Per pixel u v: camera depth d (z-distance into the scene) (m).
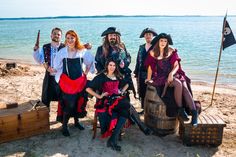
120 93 5.57
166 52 5.77
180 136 5.89
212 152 5.46
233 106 8.39
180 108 5.61
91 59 5.96
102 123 5.59
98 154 5.29
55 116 7.01
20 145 5.51
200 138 5.58
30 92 9.22
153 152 5.39
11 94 8.90
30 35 54.84
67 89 5.68
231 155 5.38
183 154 5.36
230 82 13.74
